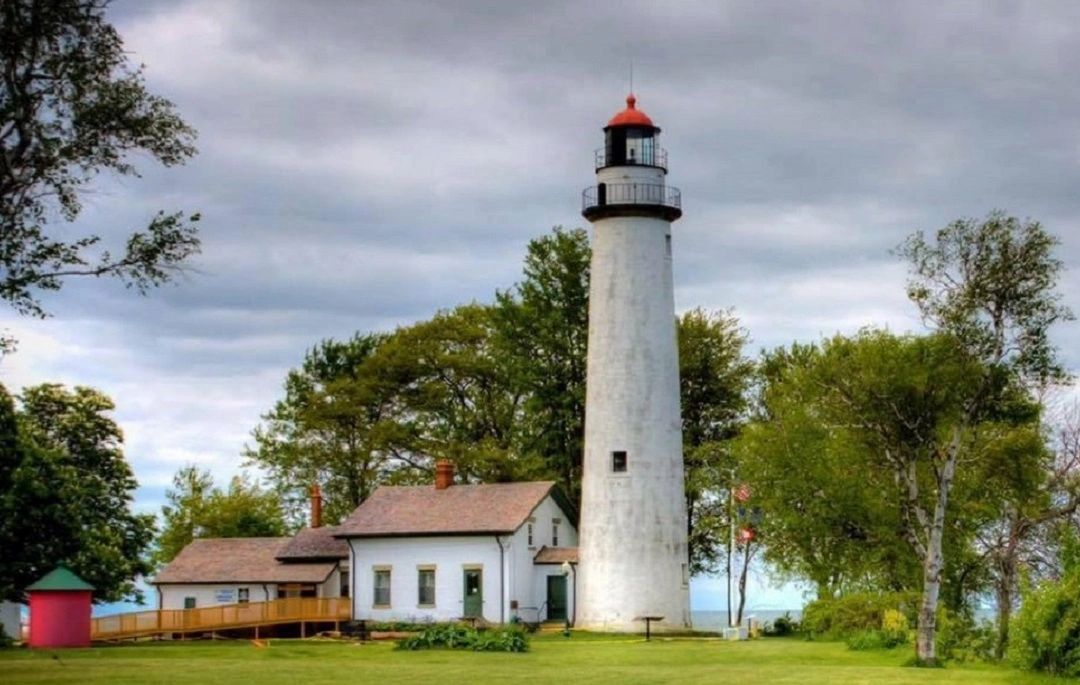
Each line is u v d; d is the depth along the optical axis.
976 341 39.44
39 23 30.80
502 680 32.16
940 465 42.81
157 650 46.62
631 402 61.56
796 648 46.44
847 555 56.50
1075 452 54.22
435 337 80.69
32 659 40.97
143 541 60.31
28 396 62.44
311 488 78.88
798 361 69.88
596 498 61.78
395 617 66.25
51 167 31.98
